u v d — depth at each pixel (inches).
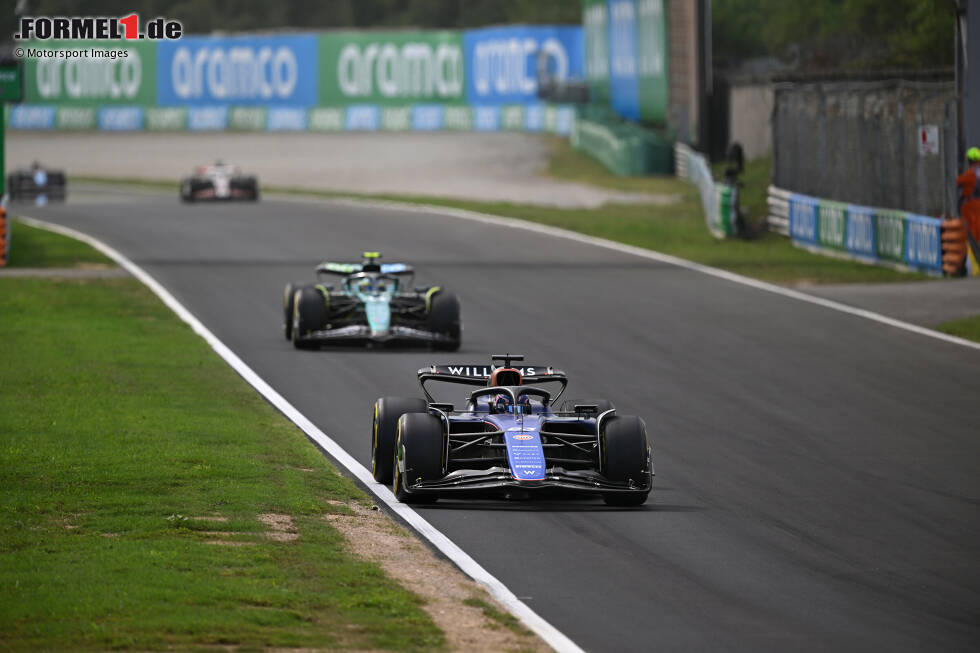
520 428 1913.1
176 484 1948.8
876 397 2913.4
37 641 1226.0
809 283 4800.7
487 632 1326.3
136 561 1507.1
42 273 4867.1
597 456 1942.7
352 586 1460.4
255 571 1494.8
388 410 2020.2
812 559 1676.9
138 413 2529.5
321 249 5713.6
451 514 1863.9
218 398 2748.5
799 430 2571.4
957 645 1342.3
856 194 5733.3
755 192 7327.8
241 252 5600.4
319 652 1233.4
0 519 1708.9
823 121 5851.4
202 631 1267.2
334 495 1951.3
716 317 4050.2
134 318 3897.6
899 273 5022.1
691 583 1552.7
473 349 3474.4
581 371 3191.4
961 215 4793.3
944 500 2028.8
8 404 2581.2
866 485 2124.8
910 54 6102.4
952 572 1625.2
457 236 6190.9
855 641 1347.2
